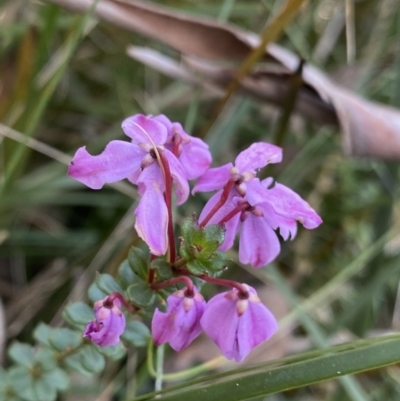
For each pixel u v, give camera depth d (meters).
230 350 0.14
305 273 0.28
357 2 0.33
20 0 0.27
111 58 0.31
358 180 0.31
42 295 0.24
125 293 0.16
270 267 0.24
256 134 0.31
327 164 0.29
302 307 0.23
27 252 0.25
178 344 0.14
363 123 0.22
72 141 0.29
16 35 0.26
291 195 0.15
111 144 0.14
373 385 0.26
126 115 0.28
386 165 0.27
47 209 0.27
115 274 0.21
